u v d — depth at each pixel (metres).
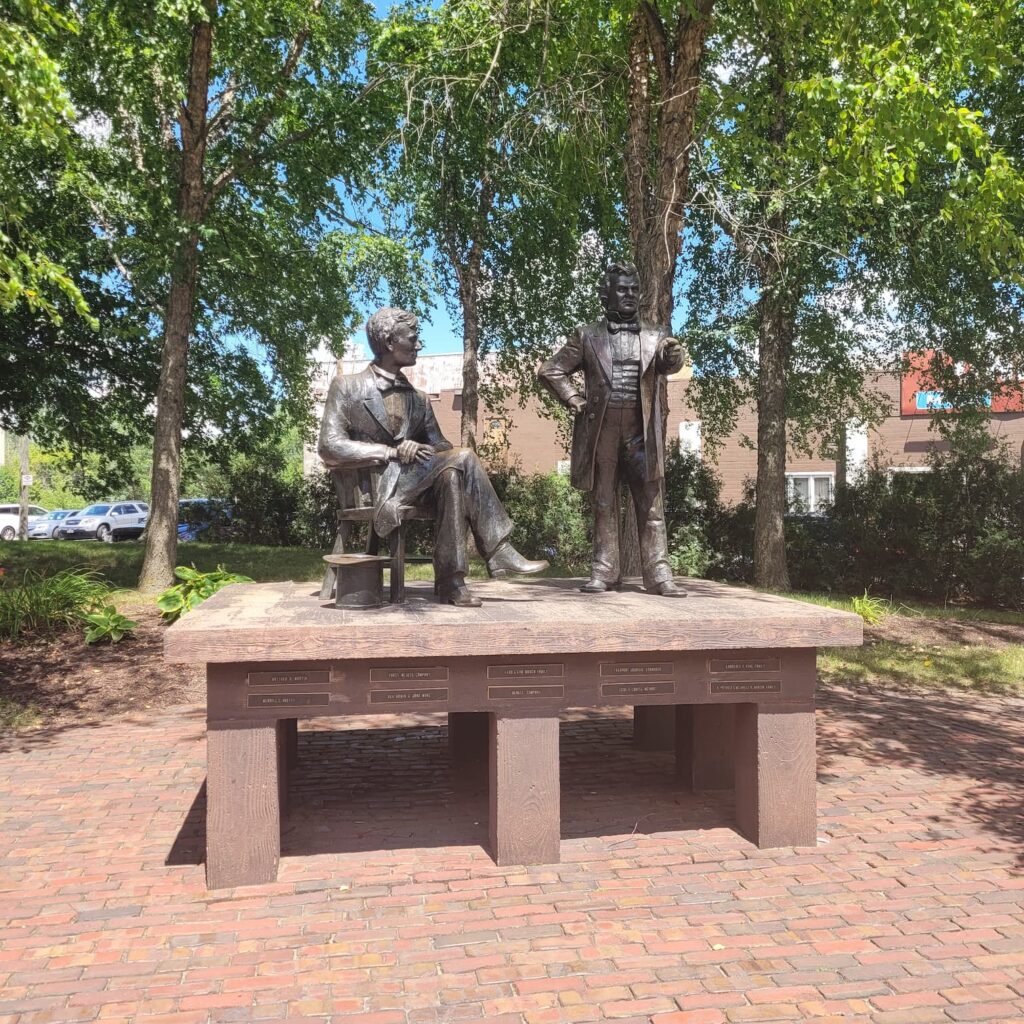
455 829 4.42
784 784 4.18
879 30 6.87
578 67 8.93
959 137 6.46
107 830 4.38
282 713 3.78
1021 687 8.02
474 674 3.93
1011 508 13.25
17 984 2.94
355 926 3.36
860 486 14.45
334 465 4.50
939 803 4.79
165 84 10.80
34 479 47.75
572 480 5.23
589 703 4.01
